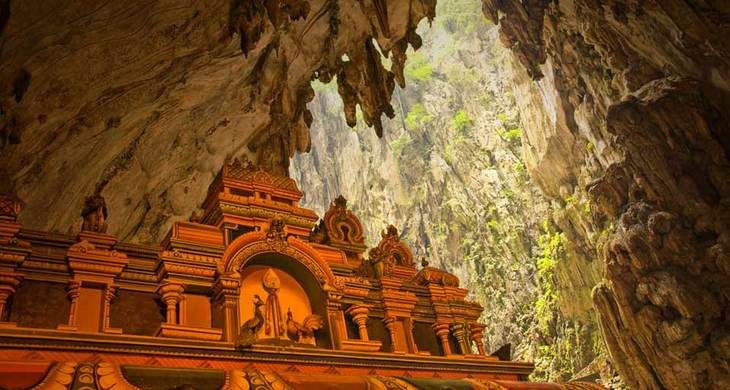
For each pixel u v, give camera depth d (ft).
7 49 31.04
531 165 137.28
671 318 80.94
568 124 120.57
